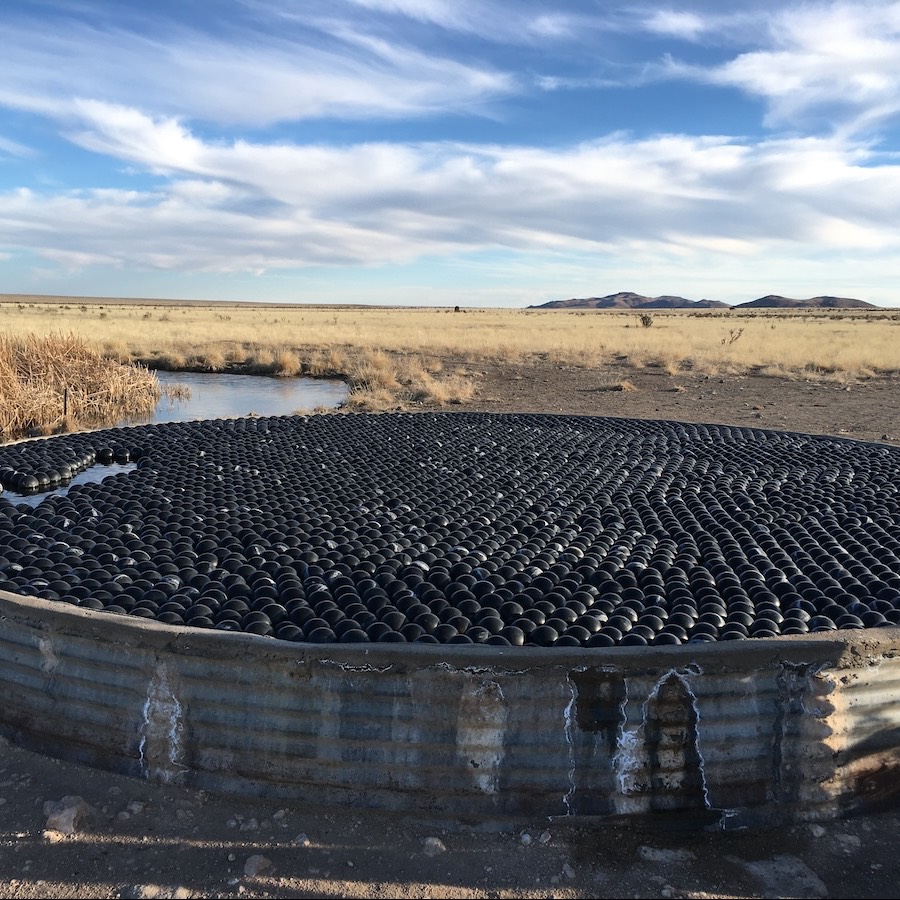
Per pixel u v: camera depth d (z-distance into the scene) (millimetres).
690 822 3754
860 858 3559
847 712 3863
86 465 10641
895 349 32125
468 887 3340
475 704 3742
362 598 5355
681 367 27438
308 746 3824
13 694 4320
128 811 3750
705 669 3746
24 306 95000
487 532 6980
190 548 6406
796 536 6930
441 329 51594
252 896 3252
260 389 23578
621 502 8094
